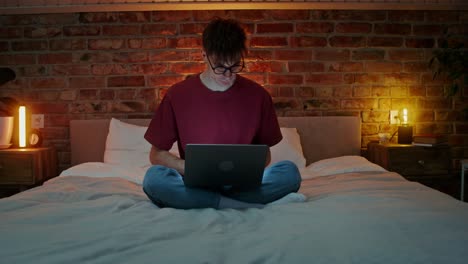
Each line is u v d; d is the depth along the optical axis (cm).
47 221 151
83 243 120
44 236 129
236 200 175
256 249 116
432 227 135
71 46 325
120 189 215
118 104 328
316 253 112
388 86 332
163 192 170
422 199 179
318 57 329
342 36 329
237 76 188
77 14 324
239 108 182
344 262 106
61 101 328
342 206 167
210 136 180
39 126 329
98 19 324
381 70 331
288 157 292
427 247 116
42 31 324
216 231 135
